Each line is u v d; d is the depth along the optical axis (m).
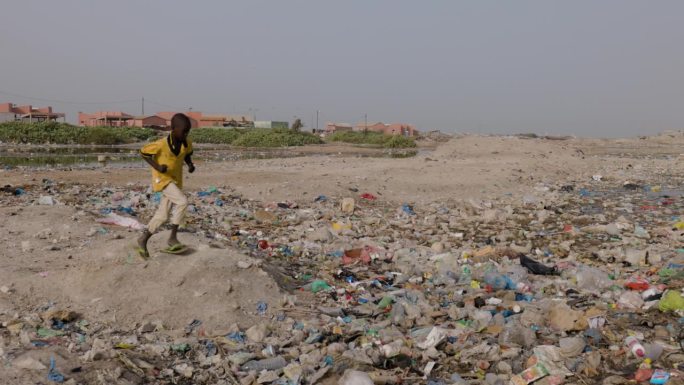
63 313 5.60
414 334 5.78
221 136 57.62
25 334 5.11
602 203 16.36
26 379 4.37
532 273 8.42
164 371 4.85
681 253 9.28
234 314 5.98
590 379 4.88
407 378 4.89
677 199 17.19
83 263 6.66
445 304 6.87
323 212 13.31
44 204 11.01
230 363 5.06
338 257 9.21
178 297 6.05
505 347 5.45
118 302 5.93
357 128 107.81
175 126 6.32
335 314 6.33
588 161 30.84
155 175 6.56
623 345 5.50
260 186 16.25
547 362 5.02
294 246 9.66
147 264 6.41
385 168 22.14
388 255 9.20
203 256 6.71
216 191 15.28
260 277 6.75
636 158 37.31
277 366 5.00
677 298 6.47
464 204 15.52
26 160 26.59
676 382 4.60
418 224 12.72
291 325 5.96
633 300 6.77
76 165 24.19
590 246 10.57
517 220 13.57
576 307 6.69
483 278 7.88
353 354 5.16
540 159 29.02
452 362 5.23
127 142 51.16
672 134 77.44
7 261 6.90
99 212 10.29
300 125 65.88
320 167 23.83
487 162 26.02
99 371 4.65
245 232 10.62
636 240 10.79
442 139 84.38
